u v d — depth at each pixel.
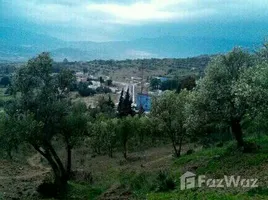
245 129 55.47
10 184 44.50
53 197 39.59
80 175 52.97
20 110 41.19
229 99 41.25
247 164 35.97
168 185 35.53
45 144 42.78
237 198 25.84
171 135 61.47
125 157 77.94
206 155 47.47
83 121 45.34
